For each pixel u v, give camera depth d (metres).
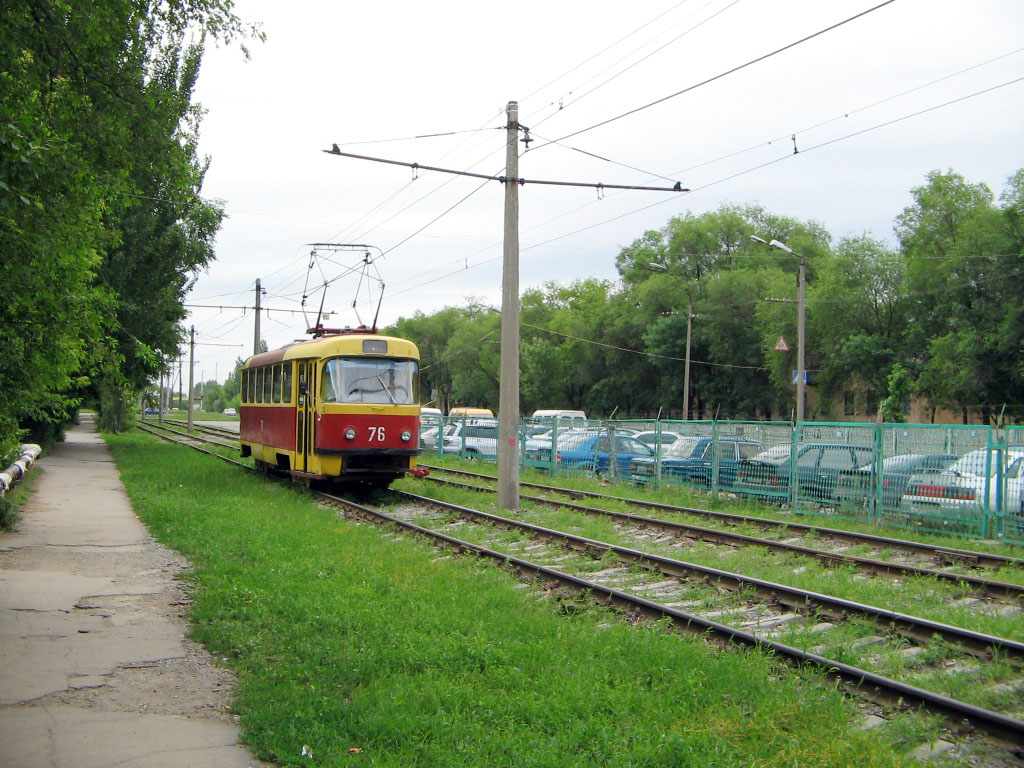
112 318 12.12
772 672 7.16
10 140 6.74
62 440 42.69
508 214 18.56
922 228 47.09
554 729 5.83
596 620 8.91
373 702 6.20
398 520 15.59
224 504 17.61
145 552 12.61
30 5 8.73
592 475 25.73
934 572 11.42
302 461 20.61
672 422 22.72
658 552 13.27
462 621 8.30
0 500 15.05
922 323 46.22
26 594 9.88
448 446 36.31
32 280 9.34
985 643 7.81
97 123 9.83
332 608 8.78
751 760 5.34
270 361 24.02
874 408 52.69
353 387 19.80
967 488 15.27
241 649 7.63
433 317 91.19
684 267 66.62
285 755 5.42
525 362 71.38
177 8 9.99
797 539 15.16
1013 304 39.38
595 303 72.94
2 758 5.40
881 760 5.35
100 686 6.83
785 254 64.81
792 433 18.84
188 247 34.47
